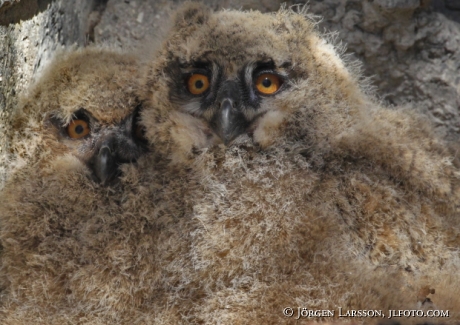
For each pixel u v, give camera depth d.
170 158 9.31
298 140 9.44
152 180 9.07
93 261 8.51
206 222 8.66
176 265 8.51
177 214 8.78
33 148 9.29
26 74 9.71
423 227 9.15
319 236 8.51
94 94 9.28
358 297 8.09
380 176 9.31
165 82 9.48
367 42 12.02
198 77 9.34
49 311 8.44
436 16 12.00
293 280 8.28
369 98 10.76
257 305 8.18
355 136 9.47
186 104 9.37
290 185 8.92
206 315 8.25
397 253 8.92
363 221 8.93
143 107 9.50
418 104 12.18
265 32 9.40
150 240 8.60
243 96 9.18
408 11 11.66
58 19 11.02
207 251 8.49
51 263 8.55
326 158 9.31
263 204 8.74
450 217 9.43
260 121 9.25
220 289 8.39
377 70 12.18
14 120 9.35
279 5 12.04
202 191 8.95
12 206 8.90
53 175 9.11
